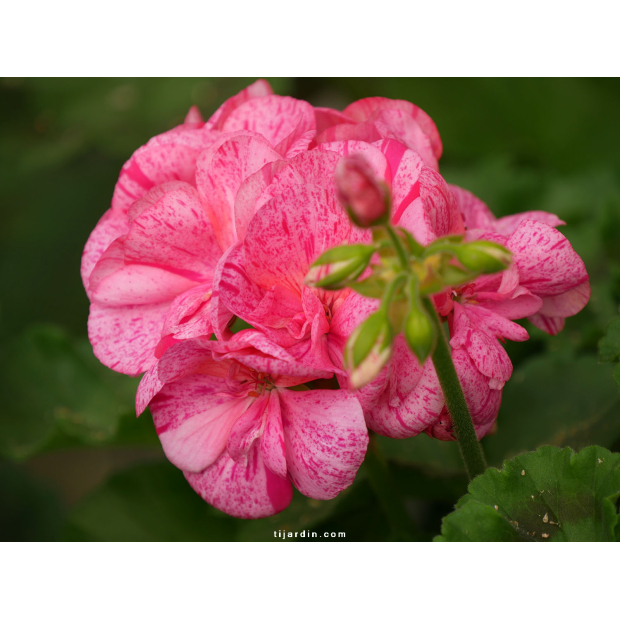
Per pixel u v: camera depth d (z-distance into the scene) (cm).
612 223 55
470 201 45
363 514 48
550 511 41
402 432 40
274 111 43
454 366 38
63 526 51
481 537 40
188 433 41
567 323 53
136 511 51
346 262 35
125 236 42
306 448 40
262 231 39
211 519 51
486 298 41
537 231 41
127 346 43
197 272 43
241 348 39
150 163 43
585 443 47
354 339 35
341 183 35
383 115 43
